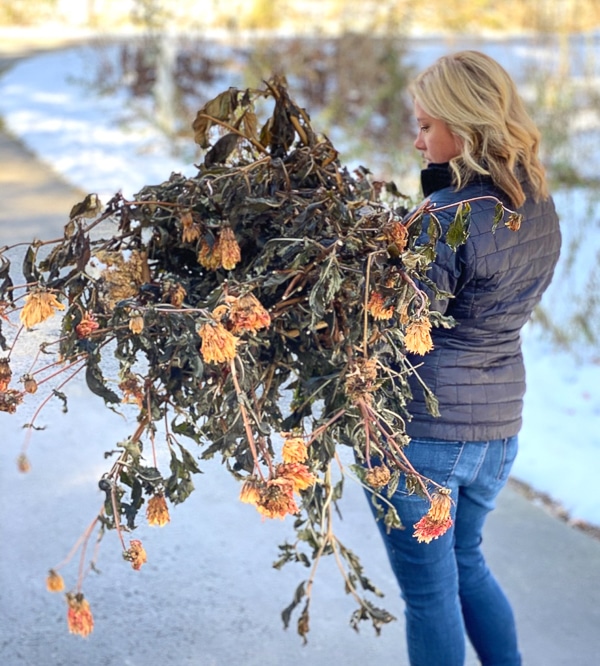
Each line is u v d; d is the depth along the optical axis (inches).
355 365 64.3
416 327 60.2
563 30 305.7
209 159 75.2
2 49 660.1
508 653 91.7
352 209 69.6
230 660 103.0
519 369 82.1
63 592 114.3
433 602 82.3
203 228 67.7
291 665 102.4
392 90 367.6
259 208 67.6
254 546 125.4
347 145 327.9
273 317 66.5
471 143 76.9
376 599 114.9
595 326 191.9
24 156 352.2
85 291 69.5
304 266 65.6
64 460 146.3
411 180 272.8
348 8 444.1
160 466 71.2
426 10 523.8
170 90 401.1
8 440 152.1
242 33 509.7
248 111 76.4
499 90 77.7
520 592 115.0
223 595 114.7
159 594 114.3
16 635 106.1
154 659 102.9
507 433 81.1
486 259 74.7
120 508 62.7
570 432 154.0
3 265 63.2
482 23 425.1
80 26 827.4
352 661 103.5
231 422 62.0
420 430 77.9
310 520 73.8
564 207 251.9
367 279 61.6
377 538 128.6
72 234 66.3
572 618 110.3
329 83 394.3
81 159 346.6
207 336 56.4
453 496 80.1
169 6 485.1
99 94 481.7
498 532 128.0
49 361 72.9
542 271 80.6
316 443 66.7
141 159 350.0
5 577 116.9
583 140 295.3
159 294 66.3
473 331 77.8
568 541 126.0
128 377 64.6
